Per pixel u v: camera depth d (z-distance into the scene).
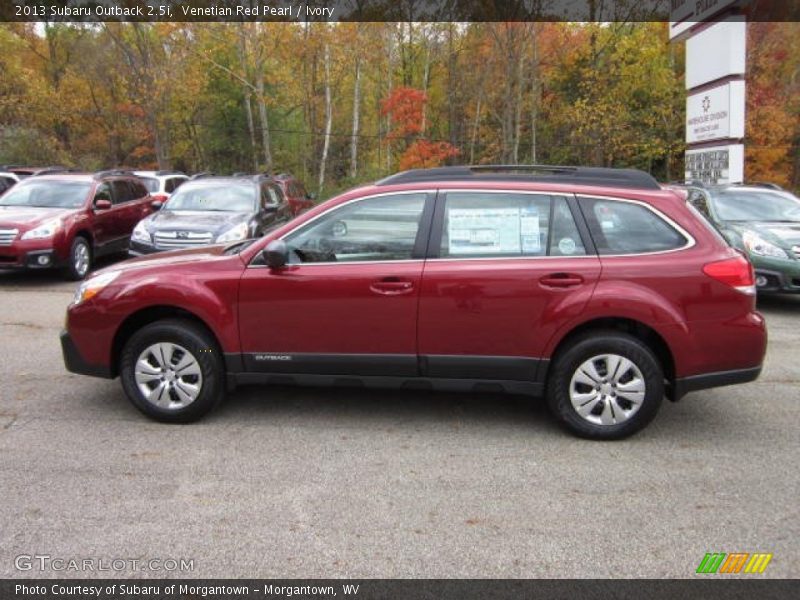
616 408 4.55
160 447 4.49
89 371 4.99
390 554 3.24
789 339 7.68
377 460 4.31
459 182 4.72
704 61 14.94
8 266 10.47
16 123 33.19
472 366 4.61
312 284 4.66
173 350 4.84
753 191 10.47
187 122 35.03
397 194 4.73
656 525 3.52
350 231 4.73
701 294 4.43
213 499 3.77
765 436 4.75
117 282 4.88
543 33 29.08
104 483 3.96
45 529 3.44
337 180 33.72
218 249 5.34
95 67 33.91
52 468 4.16
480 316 4.54
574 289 4.48
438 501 3.77
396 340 4.64
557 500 3.79
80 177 12.39
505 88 29.58
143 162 36.62
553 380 4.61
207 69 32.62
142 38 28.84
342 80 33.59
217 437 4.67
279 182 14.20
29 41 35.22
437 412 5.18
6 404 5.31
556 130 32.31
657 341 4.60
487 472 4.14
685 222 4.56
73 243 11.13
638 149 29.53
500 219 4.63
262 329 4.74
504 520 3.56
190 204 11.71
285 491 3.88
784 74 29.22
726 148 14.20
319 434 4.73
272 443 4.57
